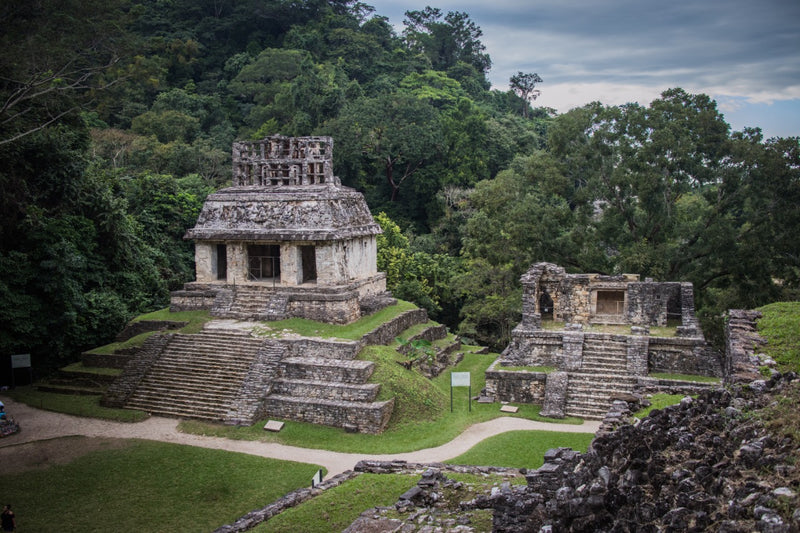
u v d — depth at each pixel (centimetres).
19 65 2958
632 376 2975
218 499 2080
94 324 3706
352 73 9288
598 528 935
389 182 7194
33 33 2903
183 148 6612
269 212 3678
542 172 4616
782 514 771
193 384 3022
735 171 3988
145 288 4469
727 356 1834
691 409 1138
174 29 8800
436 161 7112
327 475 2273
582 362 3136
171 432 2705
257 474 2283
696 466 968
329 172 3784
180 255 5194
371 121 6656
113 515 1959
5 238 3512
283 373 3008
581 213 4544
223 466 2347
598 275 3612
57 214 3891
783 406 1016
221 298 3631
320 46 9288
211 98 7962
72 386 3241
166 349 3256
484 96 10738
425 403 2917
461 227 6625
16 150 3638
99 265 4053
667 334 3256
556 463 1473
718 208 4112
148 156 6469
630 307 3478
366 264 4059
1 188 3503
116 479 2220
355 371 2884
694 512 871
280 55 8281
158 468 2319
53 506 2012
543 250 4578
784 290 4122
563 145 4534
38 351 3469
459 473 1872
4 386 3291
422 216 7200
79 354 3669
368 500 1733
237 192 3816
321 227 3572
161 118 7131
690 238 4241
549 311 3706
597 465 1055
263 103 7944
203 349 3219
